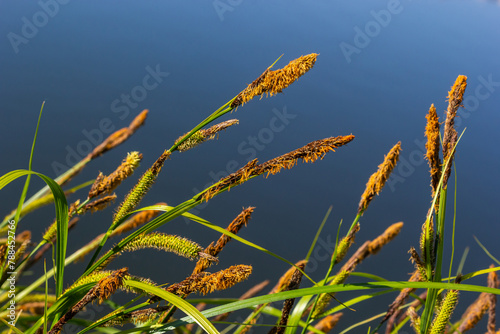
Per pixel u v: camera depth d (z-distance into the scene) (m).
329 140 0.85
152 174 0.89
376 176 0.89
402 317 1.02
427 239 0.89
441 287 0.85
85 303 0.84
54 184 0.86
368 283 0.85
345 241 0.91
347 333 2.03
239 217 0.88
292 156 0.85
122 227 0.97
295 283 0.89
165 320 0.88
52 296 1.04
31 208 1.01
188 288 0.85
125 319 0.85
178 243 0.87
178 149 0.89
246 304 0.85
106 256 0.88
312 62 0.86
